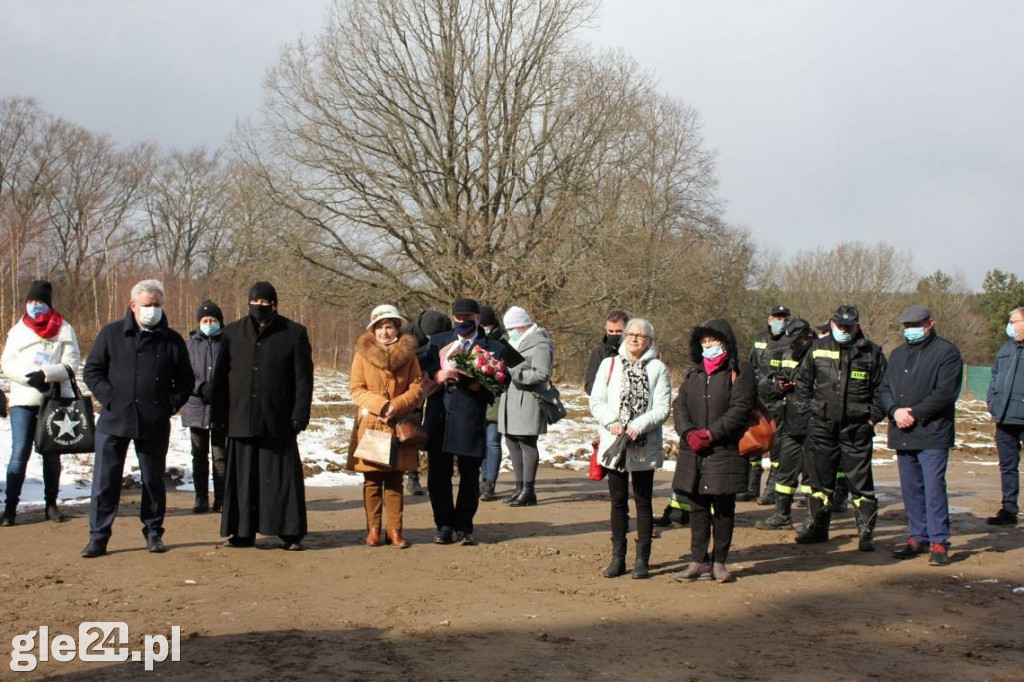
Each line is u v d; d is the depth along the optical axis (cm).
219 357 842
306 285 3045
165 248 6569
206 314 1050
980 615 682
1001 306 7019
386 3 3092
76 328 3650
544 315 3095
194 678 509
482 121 3077
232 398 833
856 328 920
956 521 1109
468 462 894
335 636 594
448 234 2984
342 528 978
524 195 3127
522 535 963
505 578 765
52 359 948
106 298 4350
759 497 1271
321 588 715
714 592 736
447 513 898
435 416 894
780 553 901
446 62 3098
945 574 814
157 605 657
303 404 837
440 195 3166
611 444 775
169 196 6544
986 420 3053
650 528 784
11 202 5550
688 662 555
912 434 870
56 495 980
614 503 785
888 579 791
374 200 3061
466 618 643
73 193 6112
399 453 855
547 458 1672
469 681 511
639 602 700
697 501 777
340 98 3077
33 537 891
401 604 675
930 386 867
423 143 3138
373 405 848
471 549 875
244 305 3319
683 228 4462
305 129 3038
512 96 3147
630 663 551
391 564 802
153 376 823
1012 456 1085
